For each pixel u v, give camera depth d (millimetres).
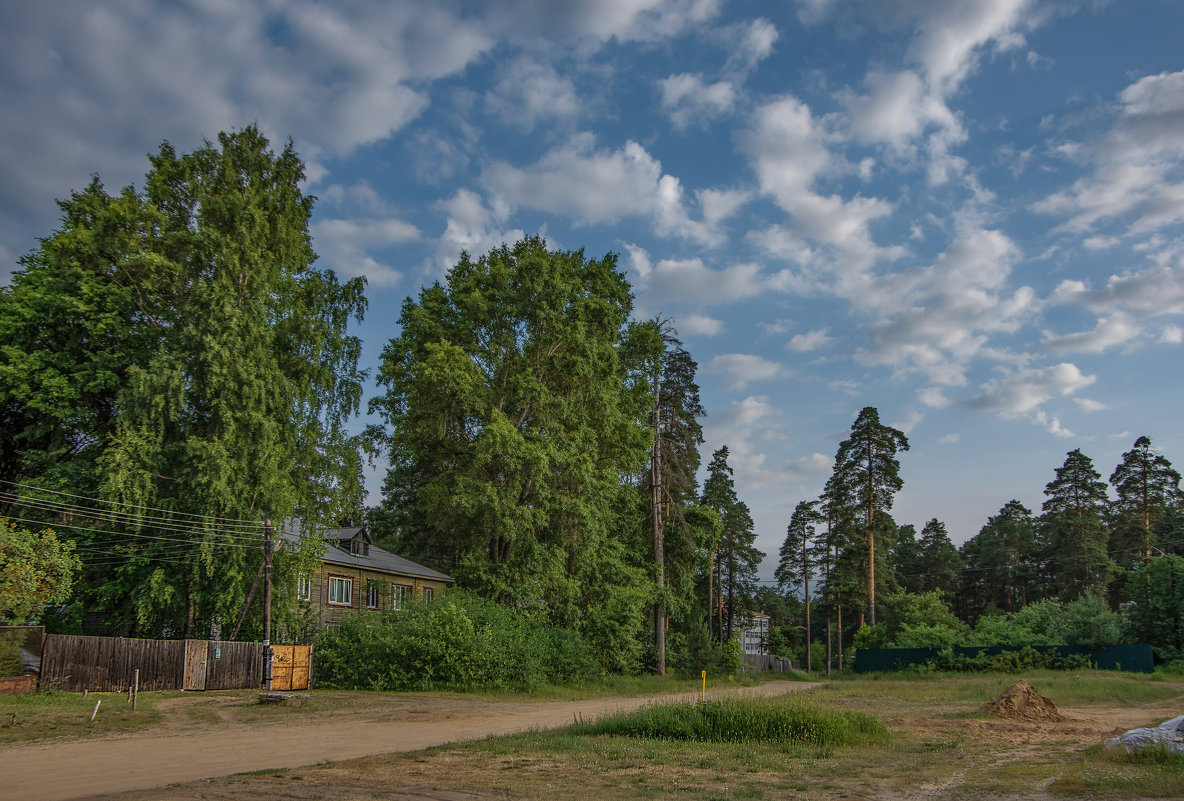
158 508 30094
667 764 13500
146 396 29688
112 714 21141
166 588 29672
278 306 35531
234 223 33125
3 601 24844
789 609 122750
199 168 34625
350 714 23625
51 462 31844
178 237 32750
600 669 41031
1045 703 23938
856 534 71188
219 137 35938
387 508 54062
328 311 38188
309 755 15062
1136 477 70000
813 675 65562
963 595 97438
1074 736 18516
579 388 42781
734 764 13469
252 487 32000
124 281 33344
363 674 33000
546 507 39875
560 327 41812
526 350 43312
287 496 32719
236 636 32875
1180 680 40438
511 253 46219
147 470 29922
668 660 51812
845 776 12289
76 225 34156
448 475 41500
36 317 31578
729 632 79938
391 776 12234
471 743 16297
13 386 30609
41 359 31234
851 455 72000
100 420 33281
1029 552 87250
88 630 35219
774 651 91500
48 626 31594
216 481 29828
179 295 33250
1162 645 48406
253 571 32312
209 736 18234
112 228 32562
